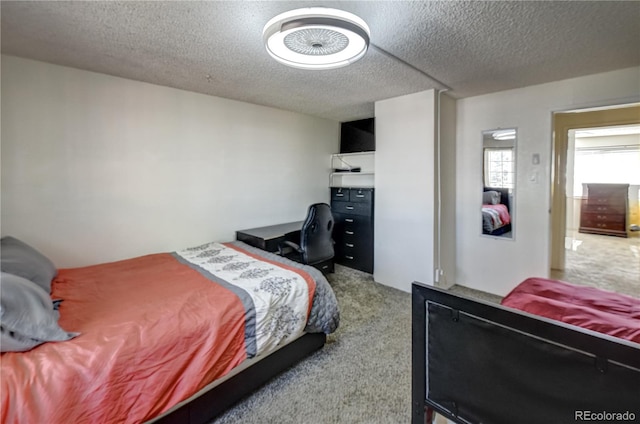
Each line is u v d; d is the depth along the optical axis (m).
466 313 0.96
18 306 1.29
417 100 3.33
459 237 3.74
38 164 2.38
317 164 4.68
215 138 3.46
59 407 1.15
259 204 3.94
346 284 3.81
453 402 1.02
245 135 3.74
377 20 1.80
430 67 2.58
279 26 1.50
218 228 3.54
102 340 1.38
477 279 3.64
